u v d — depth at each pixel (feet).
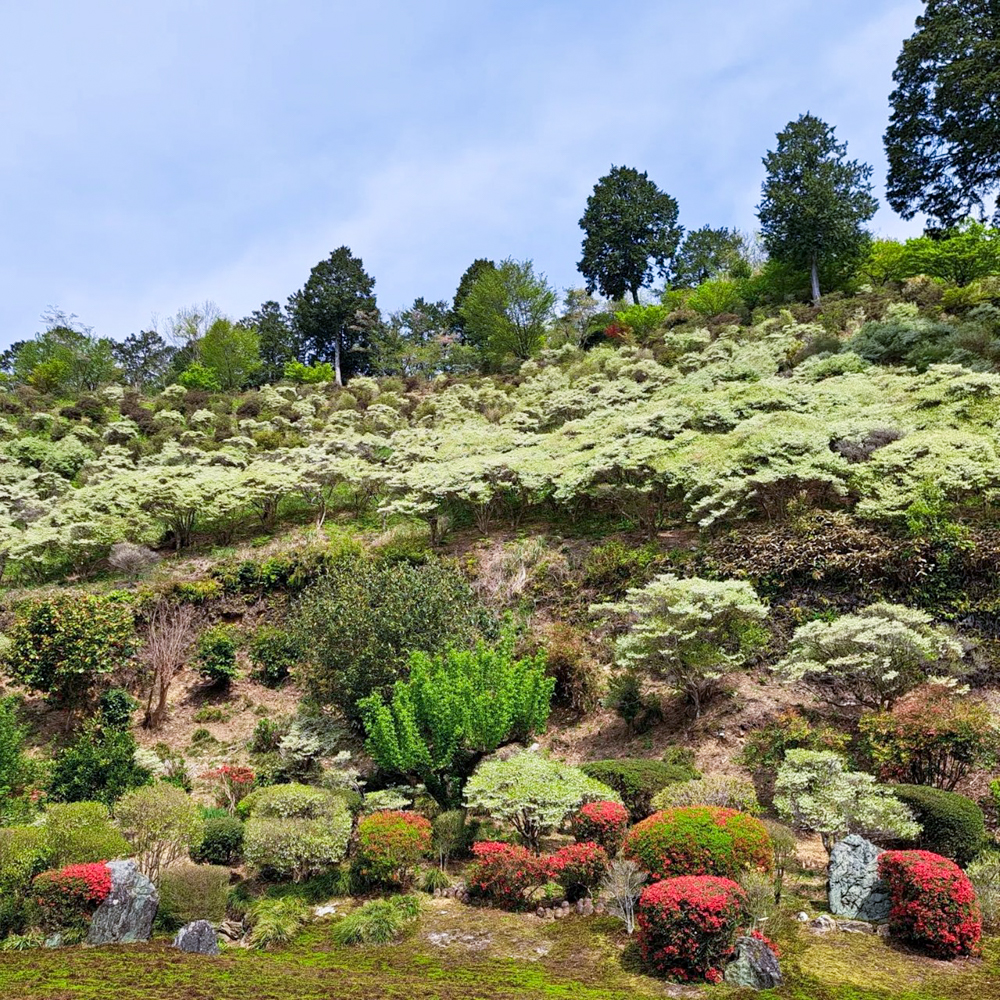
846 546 40.14
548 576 50.49
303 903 25.71
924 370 66.18
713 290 131.54
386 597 40.04
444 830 29.25
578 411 81.00
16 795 35.53
